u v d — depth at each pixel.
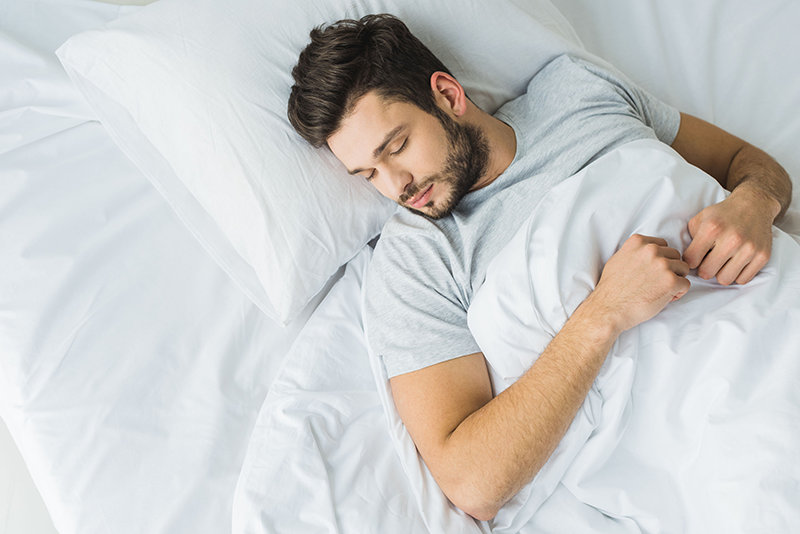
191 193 0.96
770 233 0.75
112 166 1.03
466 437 0.70
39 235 0.91
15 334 0.83
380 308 0.86
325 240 0.91
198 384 0.85
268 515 0.70
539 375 0.69
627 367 0.68
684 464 0.66
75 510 0.73
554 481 0.70
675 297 0.70
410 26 0.98
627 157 0.78
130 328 0.87
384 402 0.82
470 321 0.77
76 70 0.91
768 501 0.58
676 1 1.27
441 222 0.94
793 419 0.59
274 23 0.91
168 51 0.88
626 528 0.69
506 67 1.06
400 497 0.73
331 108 0.83
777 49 1.20
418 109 0.86
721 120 1.18
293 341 0.94
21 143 0.98
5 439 0.88
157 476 0.76
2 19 1.02
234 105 0.88
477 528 0.72
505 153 0.97
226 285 0.96
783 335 0.65
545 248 0.72
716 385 0.64
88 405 0.79
